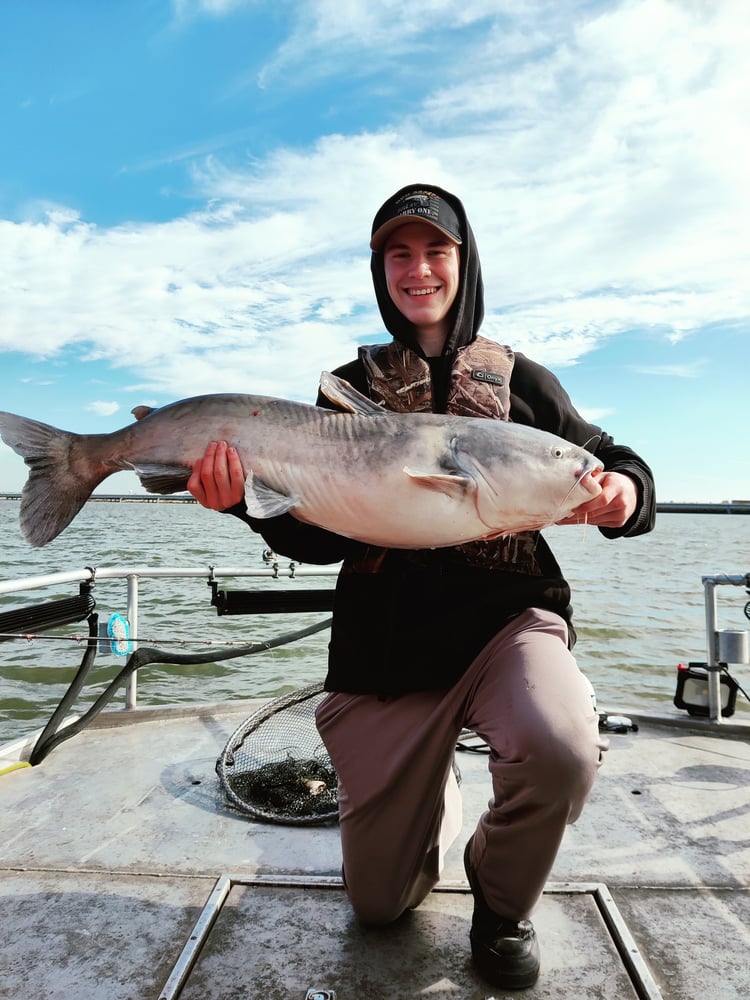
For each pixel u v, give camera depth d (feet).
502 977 6.71
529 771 6.01
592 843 9.74
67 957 7.34
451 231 7.89
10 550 71.00
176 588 42.93
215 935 7.67
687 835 10.00
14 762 12.49
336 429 7.79
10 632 12.27
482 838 6.82
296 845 9.75
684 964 7.15
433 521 7.27
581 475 7.07
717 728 14.20
